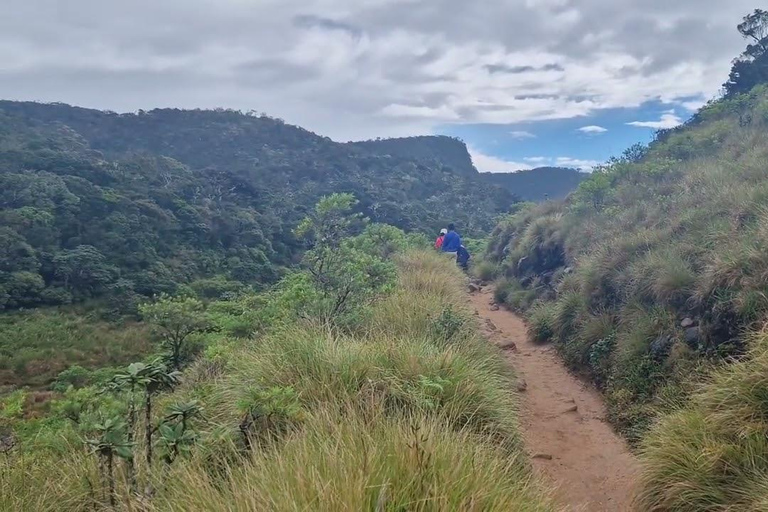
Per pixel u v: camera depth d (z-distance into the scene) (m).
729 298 6.17
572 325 9.13
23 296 33.75
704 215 8.84
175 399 5.57
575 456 5.61
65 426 5.00
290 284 9.28
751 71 20.81
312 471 3.04
